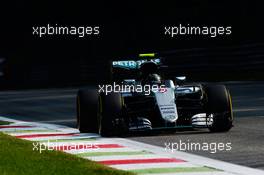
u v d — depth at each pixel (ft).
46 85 462.19
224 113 143.54
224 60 382.22
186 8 487.61
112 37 501.15
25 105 258.16
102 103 142.82
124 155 116.98
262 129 150.20
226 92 145.18
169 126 139.13
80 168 102.42
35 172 100.07
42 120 192.34
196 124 142.10
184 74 398.01
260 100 233.55
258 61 374.43
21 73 497.46
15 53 566.36
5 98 313.73
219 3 461.37
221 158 111.86
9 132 160.25
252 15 438.40
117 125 141.08
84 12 554.87
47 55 551.18
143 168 103.19
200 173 97.86
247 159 110.22
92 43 517.96
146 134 145.89
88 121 150.51
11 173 99.50
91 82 436.35
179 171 99.76
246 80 355.56
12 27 577.43
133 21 487.61
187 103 151.94
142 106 153.28
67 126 170.81
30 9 575.38
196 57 392.27
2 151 122.31
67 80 453.17
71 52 536.83
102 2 551.18
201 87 148.77
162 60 152.66
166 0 513.04
